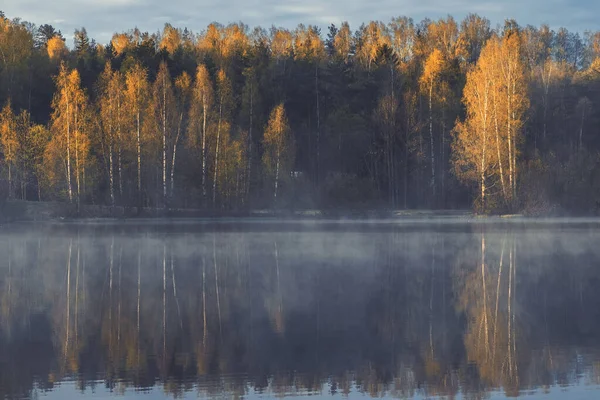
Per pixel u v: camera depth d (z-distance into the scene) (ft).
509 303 165.68
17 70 616.39
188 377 112.06
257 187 512.22
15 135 482.28
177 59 654.94
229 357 122.52
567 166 461.37
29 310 161.07
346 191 529.86
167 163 467.11
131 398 102.63
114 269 225.35
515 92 435.94
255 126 582.35
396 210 520.01
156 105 461.37
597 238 317.63
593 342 130.11
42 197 499.10
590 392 104.01
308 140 605.31
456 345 128.98
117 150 449.89
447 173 561.84
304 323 146.41
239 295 178.40
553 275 207.31
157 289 188.24
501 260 241.35
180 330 141.49
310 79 648.79
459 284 192.65
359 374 113.19
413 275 209.46
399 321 147.43
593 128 647.56
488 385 107.55
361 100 643.86
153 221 435.94
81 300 172.76
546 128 647.56
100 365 118.21
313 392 105.60
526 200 435.94
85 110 445.37
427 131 582.35
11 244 301.02
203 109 476.54
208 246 292.20
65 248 285.64
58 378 111.34
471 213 468.34
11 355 123.85
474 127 436.76
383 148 578.66
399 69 649.61
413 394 104.42
